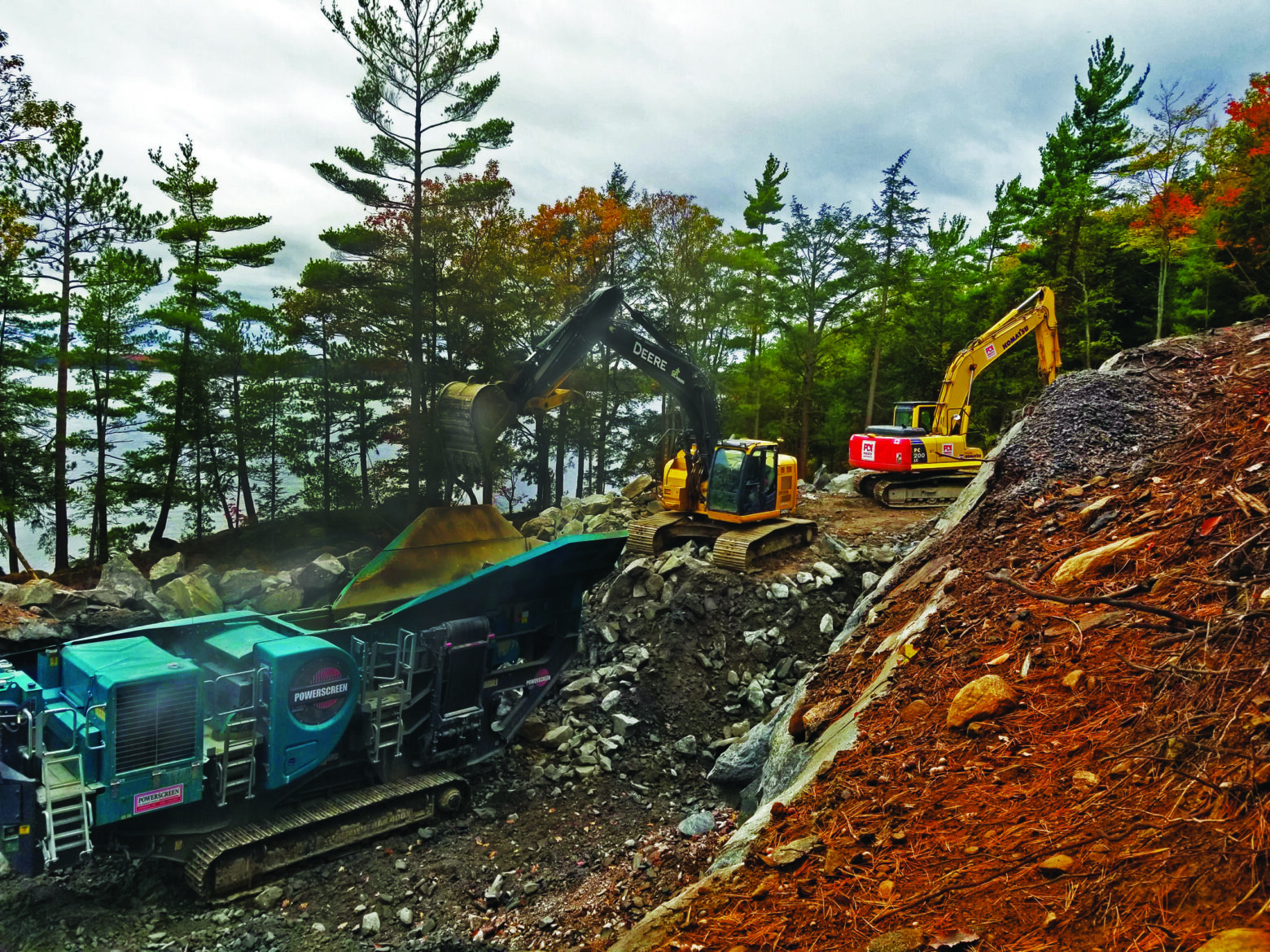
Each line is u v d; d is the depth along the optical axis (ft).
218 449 89.76
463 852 24.09
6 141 64.69
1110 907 8.10
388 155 69.46
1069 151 93.91
